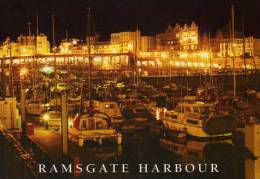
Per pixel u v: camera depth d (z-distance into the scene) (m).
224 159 27.19
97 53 142.25
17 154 23.64
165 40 193.62
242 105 43.88
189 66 142.75
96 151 28.16
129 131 37.66
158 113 37.78
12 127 31.17
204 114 33.66
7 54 154.62
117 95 63.31
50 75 77.75
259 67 136.25
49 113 36.38
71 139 29.52
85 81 86.56
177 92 79.00
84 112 32.03
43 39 160.00
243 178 23.11
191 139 33.34
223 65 138.38
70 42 166.12
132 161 26.36
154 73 134.12
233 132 30.53
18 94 56.56
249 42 141.00
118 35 183.88
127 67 125.38
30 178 20.69
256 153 17.72
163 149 30.17
